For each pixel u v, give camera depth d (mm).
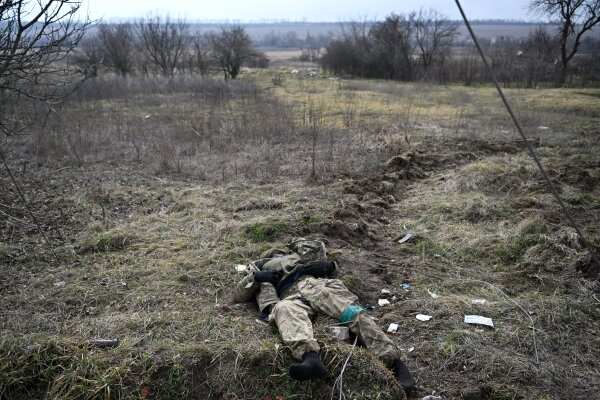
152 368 3357
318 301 3881
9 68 4617
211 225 5906
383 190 7102
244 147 9672
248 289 4168
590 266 4668
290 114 12883
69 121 11633
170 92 19500
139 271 4793
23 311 4109
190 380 3352
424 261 5086
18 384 3303
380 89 21031
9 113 8562
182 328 3805
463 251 5254
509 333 3803
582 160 8586
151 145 9797
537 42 32438
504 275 4762
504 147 9586
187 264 4922
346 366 3346
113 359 3436
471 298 4371
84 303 4258
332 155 8852
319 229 5645
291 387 3305
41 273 4832
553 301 4195
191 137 10305
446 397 3270
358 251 5352
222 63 26562
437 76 28094
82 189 7266
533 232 5465
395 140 9680
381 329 3912
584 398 3189
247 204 6551
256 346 3527
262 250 5180
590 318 4016
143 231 5793
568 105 15297
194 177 8031
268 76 28719
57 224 6027
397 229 5934
